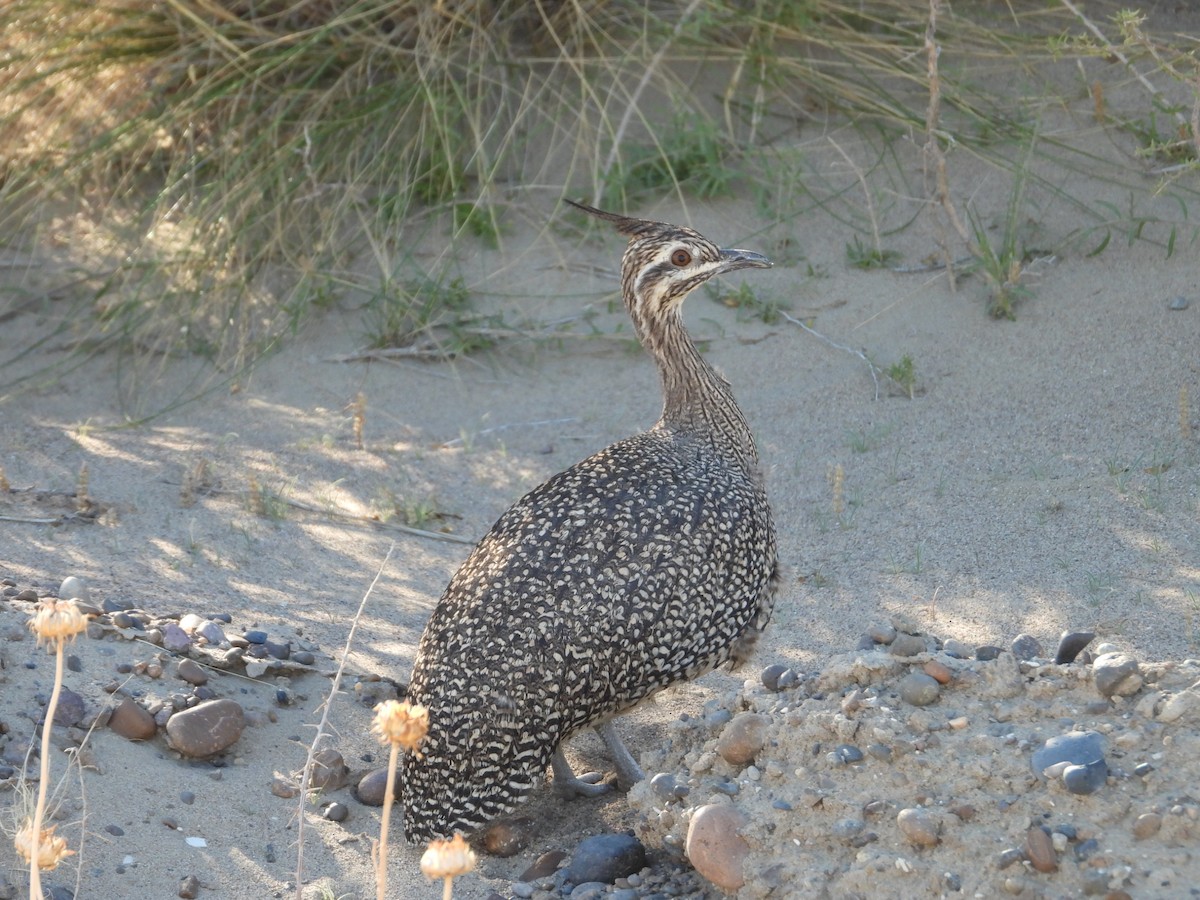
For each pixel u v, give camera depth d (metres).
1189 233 11.29
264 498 9.65
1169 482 8.80
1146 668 6.11
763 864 5.77
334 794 6.80
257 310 12.04
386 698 7.43
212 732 6.81
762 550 6.88
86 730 6.70
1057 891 5.27
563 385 11.23
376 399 11.18
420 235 12.39
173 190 12.84
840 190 12.42
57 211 13.03
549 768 7.26
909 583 8.22
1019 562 8.24
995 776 5.68
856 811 5.77
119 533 9.14
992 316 11.00
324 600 8.48
